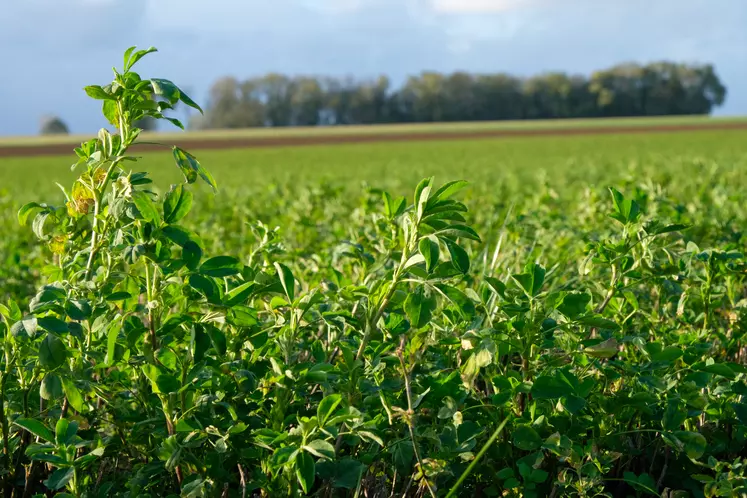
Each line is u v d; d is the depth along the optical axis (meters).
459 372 2.22
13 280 5.42
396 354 2.37
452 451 2.00
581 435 2.20
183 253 1.94
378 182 20.25
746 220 6.13
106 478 2.32
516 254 4.91
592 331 2.83
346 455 2.37
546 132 84.81
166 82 2.13
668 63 149.12
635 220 2.47
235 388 2.12
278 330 2.36
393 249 3.20
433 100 154.00
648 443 2.50
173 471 2.18
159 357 2.03
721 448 2.34
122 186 2.13
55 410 2.30
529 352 2.20
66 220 2.47
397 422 2.20
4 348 2.12
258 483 1.97
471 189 11.12
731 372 2.16
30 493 2.29
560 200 9.34
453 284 2.92
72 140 101.06
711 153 39.06
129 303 2.28
